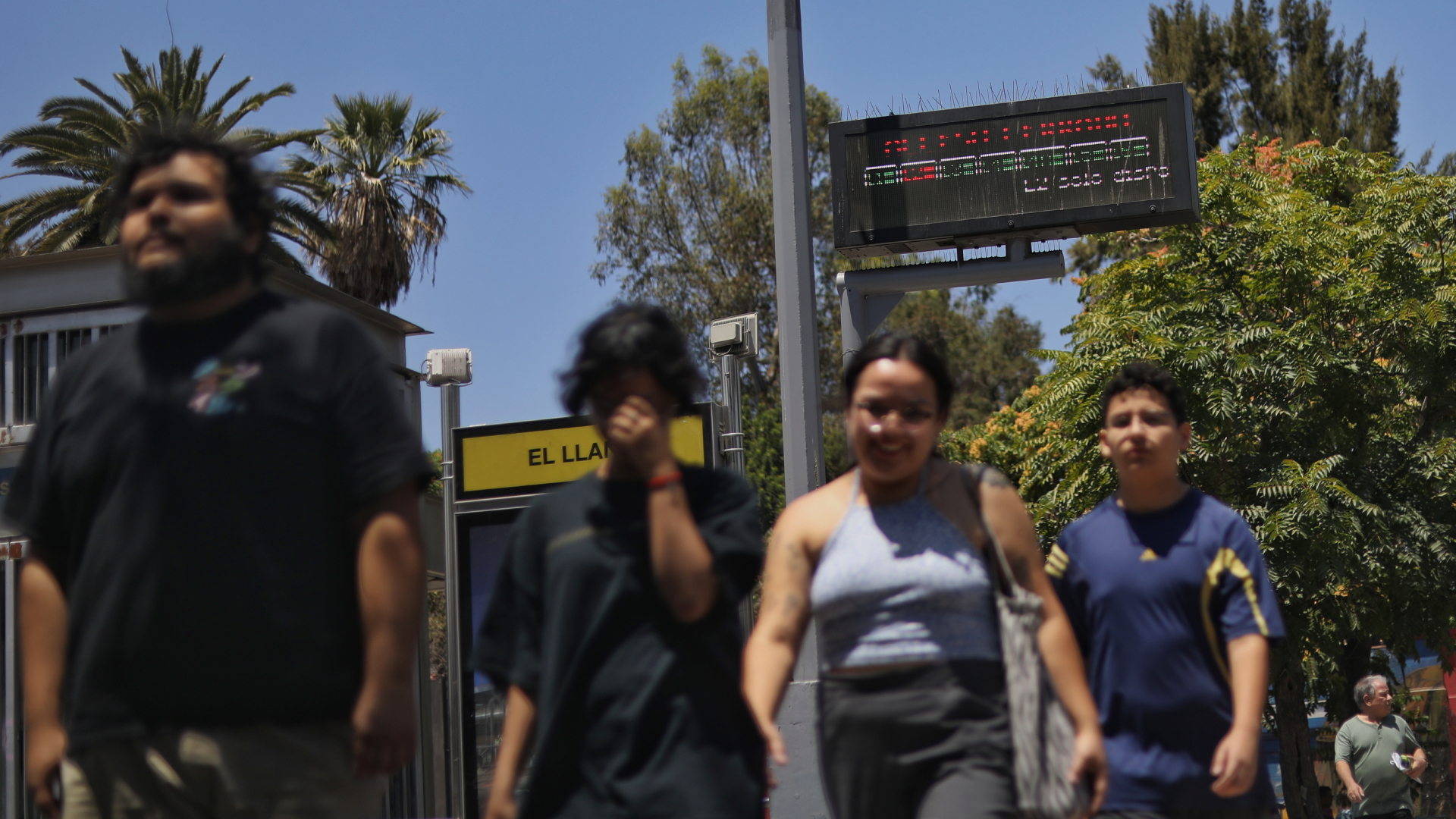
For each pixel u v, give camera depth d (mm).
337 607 2709
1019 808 3260
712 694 2885
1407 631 14695
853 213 10539
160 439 2678
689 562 2859
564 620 2920
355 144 32094
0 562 11086
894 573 3416
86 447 2738
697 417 9438
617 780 2816
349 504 2721
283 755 2613
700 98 36125
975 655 3383
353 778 2738
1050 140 10406
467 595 10195
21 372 11578
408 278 32312
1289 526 13469
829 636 3500
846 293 9812
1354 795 10469
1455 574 14406
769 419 32125
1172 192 10172
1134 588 4223
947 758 3309
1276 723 16297
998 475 3561
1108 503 4477
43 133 25828
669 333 2961
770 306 35688
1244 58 38344
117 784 2613
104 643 2625
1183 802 4109
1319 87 37281
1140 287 15547
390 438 2729
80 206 25844
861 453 3496
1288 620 14156
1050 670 3447
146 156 2818
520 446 10242
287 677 2613
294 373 2715
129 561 2631
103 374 2789
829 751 3488
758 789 2896
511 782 3074
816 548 3578
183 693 2588
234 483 2646
